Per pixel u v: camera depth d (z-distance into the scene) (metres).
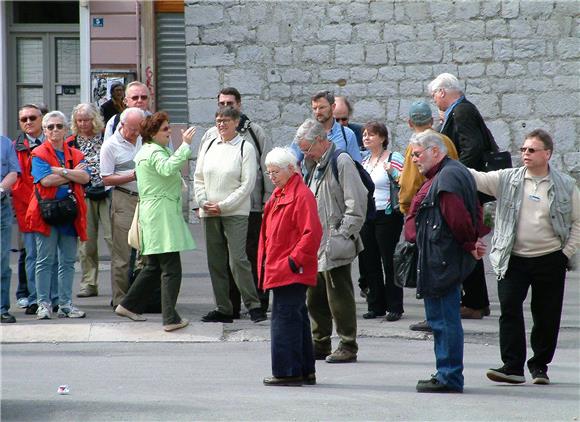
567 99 58.97
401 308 38.41
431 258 28.66
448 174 28.58
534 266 29.81
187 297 42.69
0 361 33.03
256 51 59.91
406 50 59.47
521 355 30.00
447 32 59.28
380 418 25.81
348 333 32.97
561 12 58.81
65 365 32.50
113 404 27.22
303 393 28.69
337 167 32.03
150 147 36.19
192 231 58.16
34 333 35.94
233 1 59.75
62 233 37.84
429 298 28.94
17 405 27.11
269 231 29.56
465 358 33.81
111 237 40.28
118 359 33.47
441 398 28.14
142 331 36.28
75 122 41.81
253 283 37.78
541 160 29.56
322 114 37.31
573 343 36.09
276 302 29.53
